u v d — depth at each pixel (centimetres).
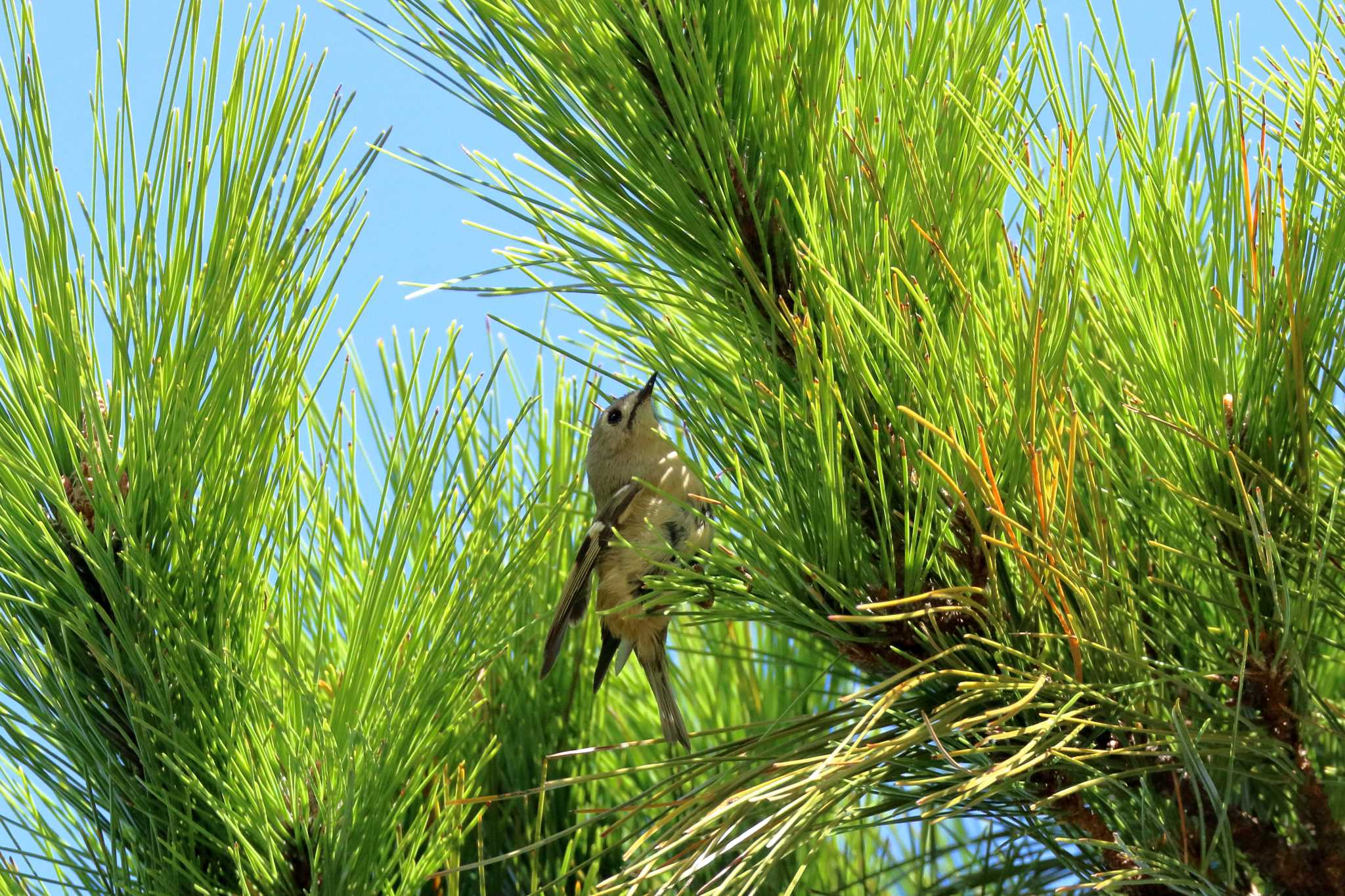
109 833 425
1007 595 423
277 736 432
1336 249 389
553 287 449
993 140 411
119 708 419
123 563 407
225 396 411
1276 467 407
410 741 437
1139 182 414
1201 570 425
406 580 459
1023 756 367
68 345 401
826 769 363
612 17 439
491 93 446
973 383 415
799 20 430
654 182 447
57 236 395
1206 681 426
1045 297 390
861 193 431
